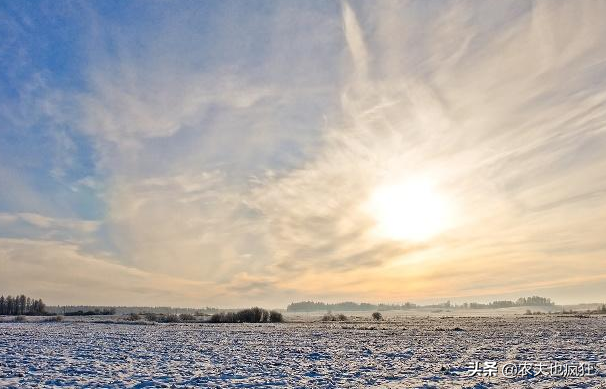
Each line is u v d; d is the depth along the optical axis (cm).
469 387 1639
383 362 2339
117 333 4903
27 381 1806
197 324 7381
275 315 8744
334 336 4272
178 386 1711
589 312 12738
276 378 1878
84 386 1717
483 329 5031
